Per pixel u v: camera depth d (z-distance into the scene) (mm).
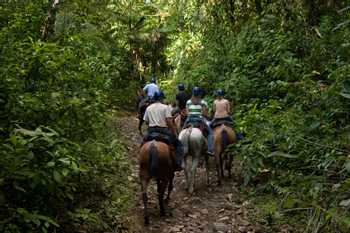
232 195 9203
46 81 7062
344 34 12102
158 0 29531
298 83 11180
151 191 9648
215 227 7402
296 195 7188
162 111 8109
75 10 11922
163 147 7707
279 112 11242
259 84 14375
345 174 6848
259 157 8914
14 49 6777
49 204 5984
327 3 13969
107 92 15062
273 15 15703
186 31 24875
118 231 6941
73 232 6262
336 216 5477
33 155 4941
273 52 14273
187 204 8789
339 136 8242
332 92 9352
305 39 13898
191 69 20812
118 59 22938
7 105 5797
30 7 9367
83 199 7402
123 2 27172
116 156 10086
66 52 7586
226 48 17750
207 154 10086
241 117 12977
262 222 7527
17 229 4973
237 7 16844
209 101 15461
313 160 8000
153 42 28578
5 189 5332
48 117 6434
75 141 7203
